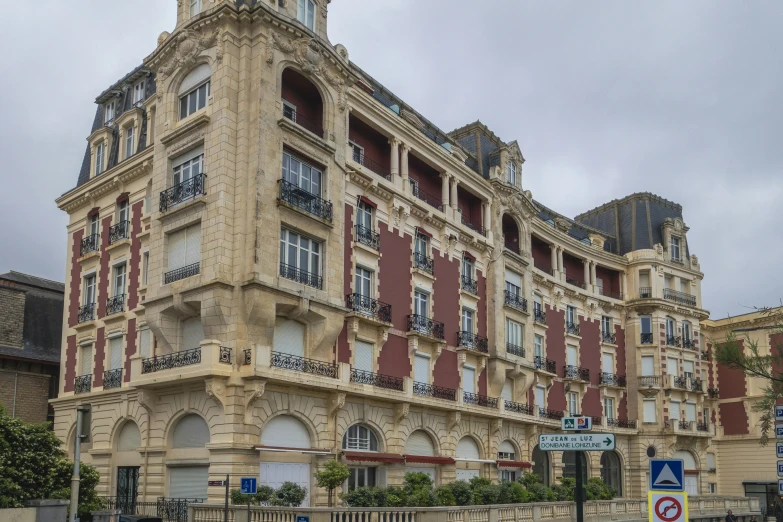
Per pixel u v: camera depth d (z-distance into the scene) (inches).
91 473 985.5
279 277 1154.0
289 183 1187.9
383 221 1445.6
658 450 2165.4
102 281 1475.1
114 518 893.2
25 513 810.2
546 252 2076.8
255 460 1090.1
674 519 470.0
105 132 1573.6
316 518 884.6
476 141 1838.1
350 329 1302.9
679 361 2257.6
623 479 2146.9
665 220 2372.0
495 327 1691.7
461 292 1627.7
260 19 1197.1
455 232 1626.5
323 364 1214.3
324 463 1155.9
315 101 1330.0
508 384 1752.0
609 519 1465.3
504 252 1768.0
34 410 1587.1
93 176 1588.3
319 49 1279.5
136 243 1402.6
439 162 1606.8
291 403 1160.2
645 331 2261.3
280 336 1178.6
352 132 1435.8
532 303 1863.9
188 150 1225.4
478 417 1598.2
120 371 1359.5
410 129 1513.3
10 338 1589.6
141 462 1206.3
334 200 1279.5
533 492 1418.6
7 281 1660.9
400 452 1360.7
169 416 1174.3
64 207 1611.7
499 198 1788.9
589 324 2159.2
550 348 1968.5
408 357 1446.9
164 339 1187.9
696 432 2233.0
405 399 1366.9
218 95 1182.3
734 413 2373.3
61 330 1713.8
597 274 2284.7
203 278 1132.5
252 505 951.0
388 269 1434.5
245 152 1165.1
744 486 2315.5
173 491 1159.6
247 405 1087.6
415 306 1502.2
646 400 2212.1
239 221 1143.0
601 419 2096.5
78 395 1428.4
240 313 1114.1
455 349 1577.3
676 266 2330.2
